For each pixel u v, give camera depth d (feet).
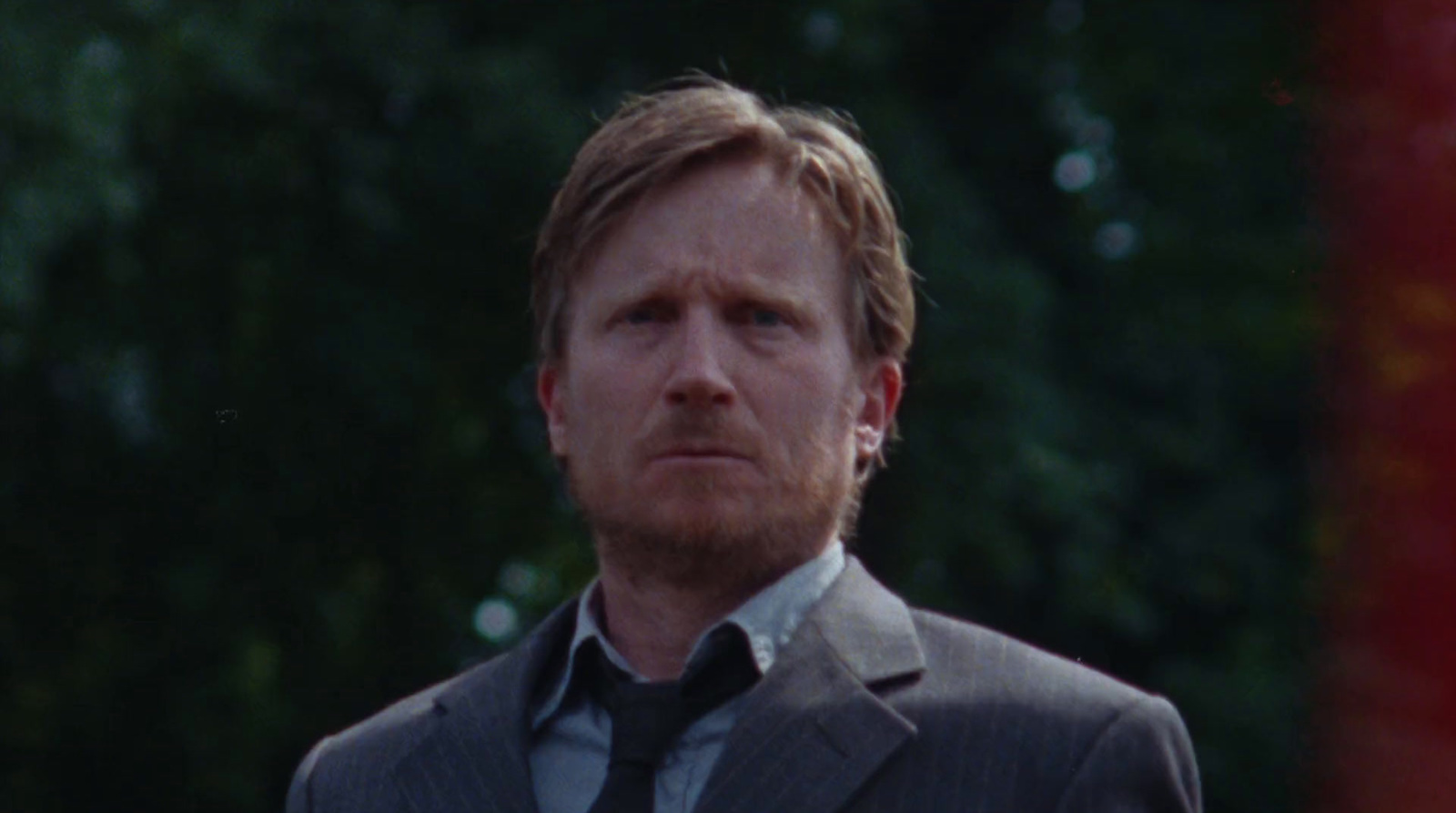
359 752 18.94
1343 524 54.75
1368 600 54.03
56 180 50.47
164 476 62.18
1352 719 54.90
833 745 16.94
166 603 62.03
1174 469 71.00
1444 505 52.47
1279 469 71.92
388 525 65.21
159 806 62.64
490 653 66.64
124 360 58.70
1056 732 16.94
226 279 61.11
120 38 53.72
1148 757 16.87
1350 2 52.60
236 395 61.87
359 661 65.16
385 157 61.05
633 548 17.89
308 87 60.29
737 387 17.67
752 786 16.79
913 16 69.67
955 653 17.93
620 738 17.57
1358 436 53.88
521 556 67.41
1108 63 72.18
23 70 50.24
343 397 62.54
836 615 17.87
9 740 61.52
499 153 61.16
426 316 63.67
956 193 66.13
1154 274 72.02
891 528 63.31
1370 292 52.54
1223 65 71.61
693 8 64.95
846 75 65.77
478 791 17.80
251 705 61.98
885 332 19.08
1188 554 69.46
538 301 19.57
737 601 18.03
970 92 73.41
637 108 19.19
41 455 60.80
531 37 65.21
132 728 62.34
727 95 18.98
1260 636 68.03
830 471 18.11
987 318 63.87
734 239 18.04
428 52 61.16
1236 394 71.87
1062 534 65.87
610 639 18.56
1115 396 71.87
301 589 63.93
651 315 18.08
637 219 18.29
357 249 62.95
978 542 63.36
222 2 56.95
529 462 66.13
